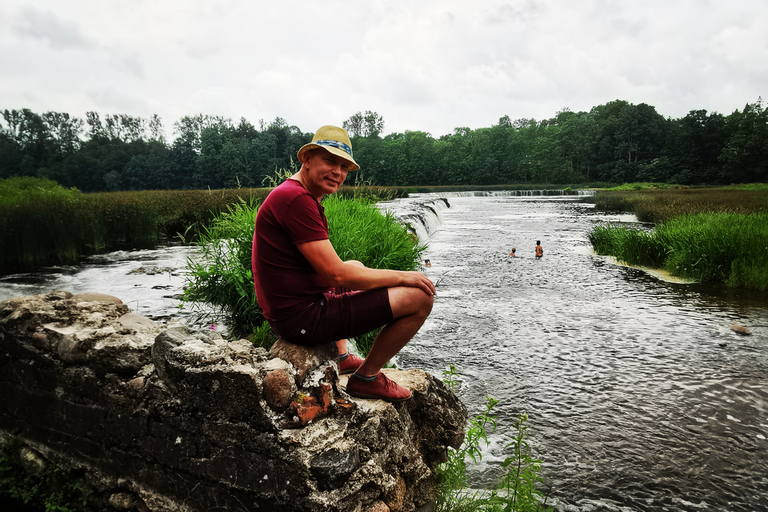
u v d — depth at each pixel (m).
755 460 3.90
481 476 3.67
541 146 126.38
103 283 8.55
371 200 13.15
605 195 53.19
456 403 3.20
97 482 2.74
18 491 2.94
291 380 2.15
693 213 19.92
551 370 5.71
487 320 7.70
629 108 119.75
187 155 131.75
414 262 8.28
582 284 10.42
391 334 2.37
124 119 152.88
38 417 2.97
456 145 132.75
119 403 2.58
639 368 5.79
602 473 3.73
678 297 9.30
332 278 2.20
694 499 3.44
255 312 5.67
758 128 101.19
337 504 2.04
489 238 18.31
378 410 2.36
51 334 2.84
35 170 117.19
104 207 17.25
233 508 2.23
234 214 6.56
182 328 2.63
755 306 8.64
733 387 5.25
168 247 14.13
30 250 11.39
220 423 2.23
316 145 2.19
